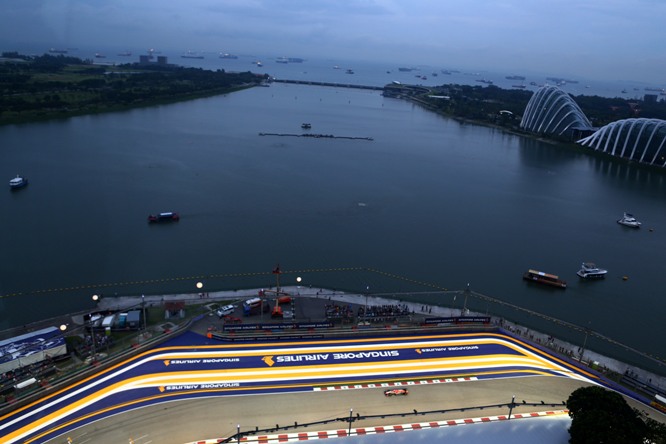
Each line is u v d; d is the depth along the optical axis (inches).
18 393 3125.0
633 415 2795.3
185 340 3843.5
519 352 3993.6
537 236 7175.2
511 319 4859.7
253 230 6663.4
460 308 4963.1
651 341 4667.8
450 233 7037.4
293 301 4503.0
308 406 3186.5
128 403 3137.3
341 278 5438.0
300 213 7440.9
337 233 6737.2
